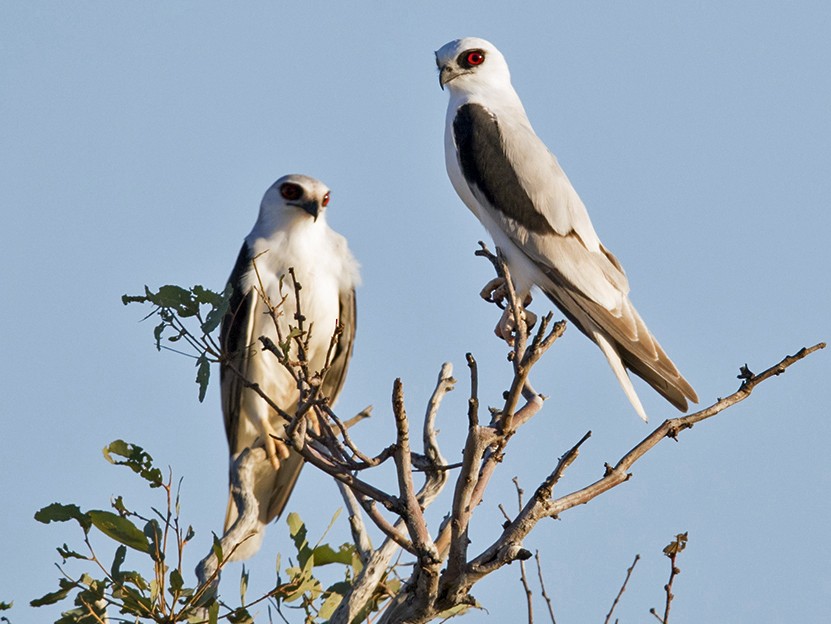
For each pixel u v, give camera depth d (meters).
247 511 10.12
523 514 6.28
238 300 11.55
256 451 10.88
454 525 6.29
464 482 6.21
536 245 10.60
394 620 6.48
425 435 8.33
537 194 10.75
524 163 10.85
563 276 10.49
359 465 6.26
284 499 11.09
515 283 10.83
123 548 6.93
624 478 6.51
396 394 6.00
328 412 6.27
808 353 6.74
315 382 6.57
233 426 11.70
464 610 7.20
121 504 6.93
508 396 6.27
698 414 6.64
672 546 6.67
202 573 7.83
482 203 10.89
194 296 6.44
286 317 11.56
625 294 10.63
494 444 6.41
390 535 6.39
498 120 11.18
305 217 11.53
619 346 10.43
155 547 6.87
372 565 7.76
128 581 6.96
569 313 10.55
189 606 6.87
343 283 11.90
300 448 6.32
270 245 11.60
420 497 8.23
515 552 6.22
